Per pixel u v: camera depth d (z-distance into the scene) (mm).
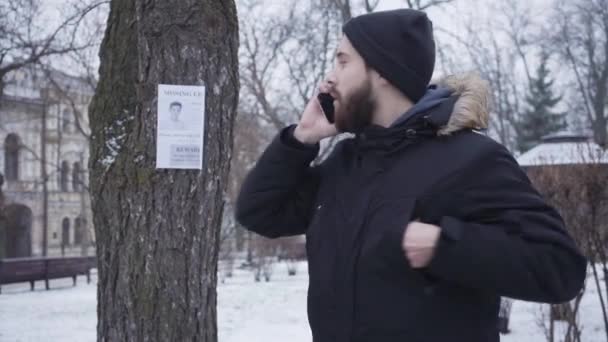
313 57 21969
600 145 8156
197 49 3551
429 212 1569
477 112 1664
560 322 10164
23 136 42219
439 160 1605
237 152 24859
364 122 1778
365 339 1574
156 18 3510
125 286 3527
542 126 43281
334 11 20469
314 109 1947
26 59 14086
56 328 10461
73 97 21000
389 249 1545
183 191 3527
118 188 3541
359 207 1654
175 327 3504
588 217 6969
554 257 1461
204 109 3559
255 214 2049
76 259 21047
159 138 3492
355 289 1604
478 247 1425
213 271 3668
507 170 1579
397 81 1715
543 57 40406
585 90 41219
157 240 3502
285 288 18141
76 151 45031
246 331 10039
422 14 1775
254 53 22281
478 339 1562
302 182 2037
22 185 43906
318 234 1759
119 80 3617
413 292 1531
